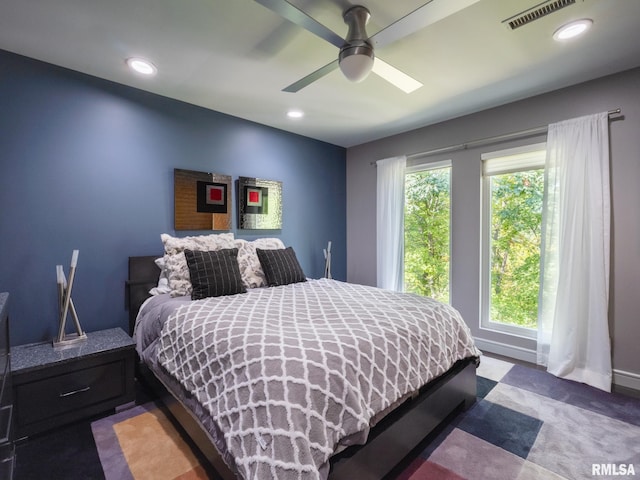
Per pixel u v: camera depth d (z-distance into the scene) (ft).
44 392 5.76
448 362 5.96
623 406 6.84
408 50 6.68
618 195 7.77
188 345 5.20
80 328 7.10
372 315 5.75
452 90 8.61
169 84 8.19
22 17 5.53
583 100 8.20
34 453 5.36
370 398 4.28
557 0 5.21
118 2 5.15
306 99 9.18
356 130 12.07
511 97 9.11
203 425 4.51
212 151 10.03
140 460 5.20
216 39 6.21
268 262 9.15
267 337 4.48
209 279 7.43
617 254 7.82
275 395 3.66
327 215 13.76
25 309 6.90
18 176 6.80
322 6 5.21
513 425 6.16
